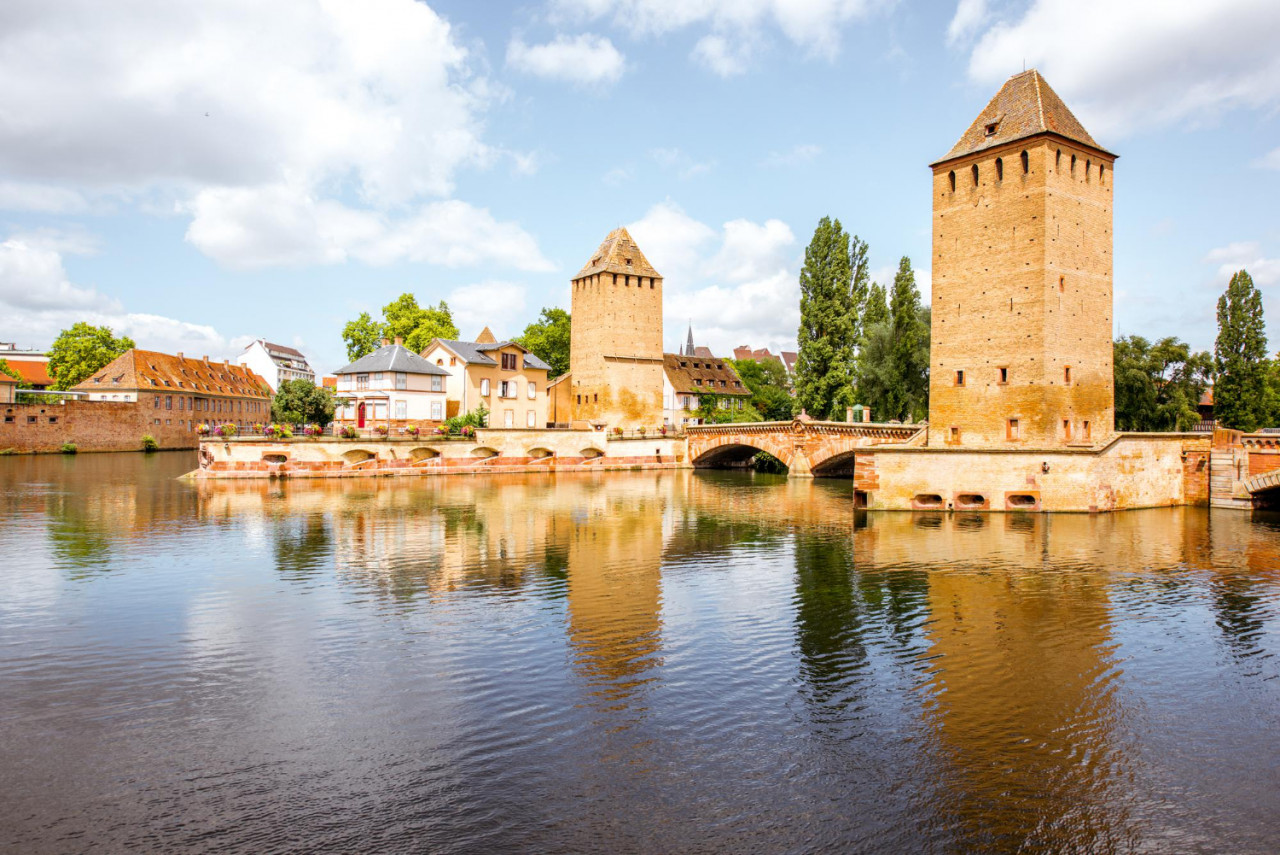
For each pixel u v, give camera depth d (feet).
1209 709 54.90
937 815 41.06
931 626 72.84
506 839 38.24
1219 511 151.12
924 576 92.53
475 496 171.53
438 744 48.03
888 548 109.91
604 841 38.22
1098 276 160.66
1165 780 45.01
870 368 246.68
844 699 55.72
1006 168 154.10
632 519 137.69
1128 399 225.56
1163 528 127.24
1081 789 43.93
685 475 243.19
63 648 64.59
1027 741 49.67
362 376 263.49
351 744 47.85
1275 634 70.90
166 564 95.35
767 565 98.58
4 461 241.55
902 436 200.44
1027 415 150.82
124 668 60.18
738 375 395.14
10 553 100.89
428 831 38.81
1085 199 157.58
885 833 39.34
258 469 199.62
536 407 293.64
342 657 62.90
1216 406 248.52
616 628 71.36
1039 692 57.57
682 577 91.71
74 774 43.98
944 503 147.95
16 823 39.04
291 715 51.90
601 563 99.25
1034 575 93.09
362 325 332.19
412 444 223.71
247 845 37.40
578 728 50.49
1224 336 246.06
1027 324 150.82
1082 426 156.97
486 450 238.68
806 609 78.28
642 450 267.18
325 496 165.27
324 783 43.27
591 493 182.70
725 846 37.96
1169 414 225.97
